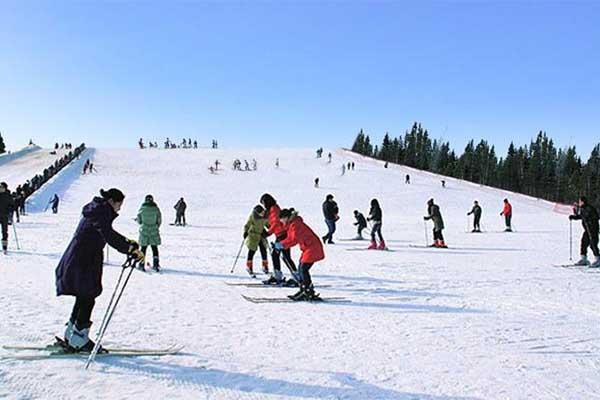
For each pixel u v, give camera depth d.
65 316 6.70
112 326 6.31
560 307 8.34
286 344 5.80
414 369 5.05
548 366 5.31
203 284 9.70
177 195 40.34
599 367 5.32
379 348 5.76
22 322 6.30
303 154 69.25
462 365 5.23
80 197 37.34
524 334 6.57
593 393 4.53
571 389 4.62
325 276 11.16
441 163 97.19
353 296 8.97
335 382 4.60
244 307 7.78
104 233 5.01
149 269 11.41
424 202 42.50
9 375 4.46
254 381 4.55
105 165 53.53
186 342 5.72
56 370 4.63
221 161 60.12
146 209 11.04
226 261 13.13
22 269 10.64
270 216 10.00
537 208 43.53
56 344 5.24
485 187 53.94
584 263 13.23
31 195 34.50
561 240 20.80
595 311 8.08
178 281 9.95
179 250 15.23
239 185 46.16
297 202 39.47
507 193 51.00
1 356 4.98
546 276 11.52
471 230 25.89
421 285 10.17
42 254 13.14
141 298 8.14
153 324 6.49
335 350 5.62
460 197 45.84
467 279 10.98
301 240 8.54
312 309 7.81
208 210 35.50
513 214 39.47
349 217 32.81
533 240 20.73
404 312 7.75
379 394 4.36
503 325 7.03
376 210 16.77
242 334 6.18
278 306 7.95
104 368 4.75
